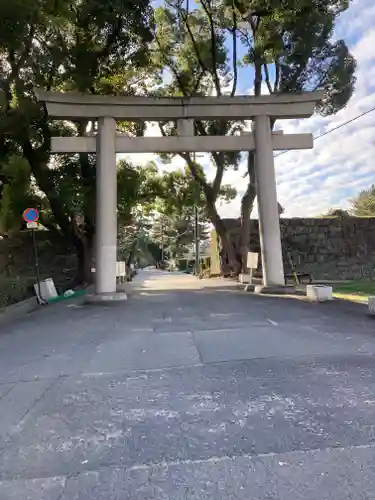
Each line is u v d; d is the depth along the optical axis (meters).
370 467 2.59
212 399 3.84
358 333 6.61
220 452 2.84
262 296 12.51
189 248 66.62
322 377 4.37
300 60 16.34
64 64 14.45
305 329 7.02
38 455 2.91
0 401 4.04
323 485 2.41
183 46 19.06
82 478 2.60
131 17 13.37
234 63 18.05
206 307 10.21
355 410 3.46
